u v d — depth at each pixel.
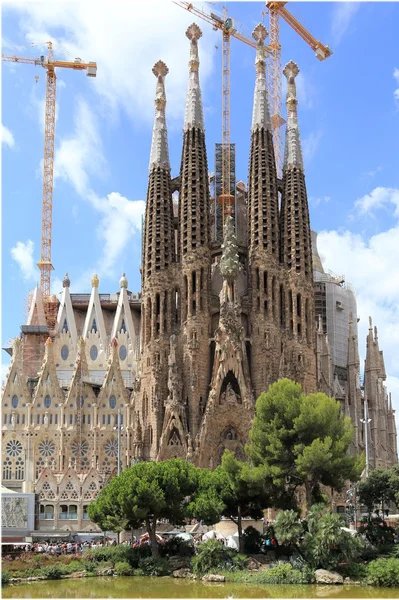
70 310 167.88
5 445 139.00
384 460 157.62
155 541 70.50
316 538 63.75
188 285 127.69
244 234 160.38
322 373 146.38
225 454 75.62
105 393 139.25
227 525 97.38
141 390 125.88
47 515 114.50
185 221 131.75
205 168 134.75
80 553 73.44
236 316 123.38
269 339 125.75
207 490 72.19
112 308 178.38
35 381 153.50
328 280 180.75
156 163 135.38
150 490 66.75
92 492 115.94
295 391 77.50
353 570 62.56
